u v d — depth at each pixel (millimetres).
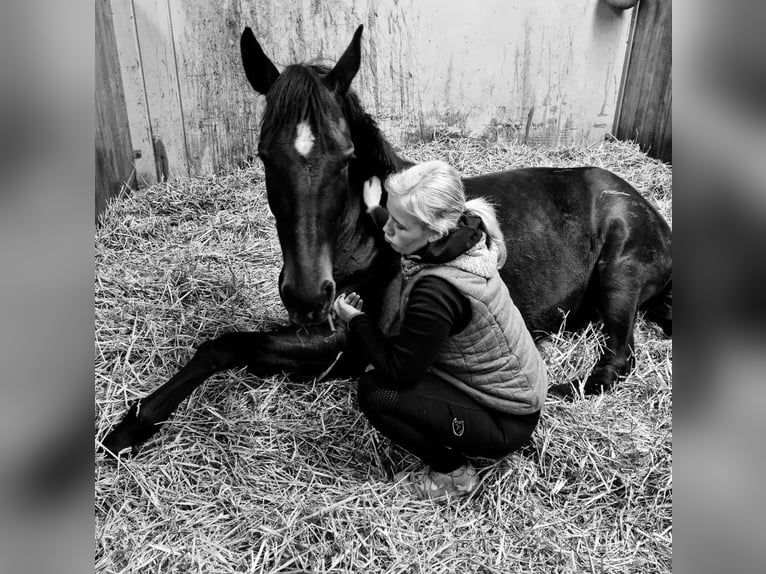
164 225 3686
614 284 2820
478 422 1921
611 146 4805
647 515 2000
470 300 1759
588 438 2227
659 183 4191
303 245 1948
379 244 2426
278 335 2408
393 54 4566
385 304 2521
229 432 2215
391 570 1791
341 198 2053
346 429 2275
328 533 1904
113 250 3424
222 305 2869
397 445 2199
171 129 4238
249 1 4211
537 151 4750
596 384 2590
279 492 2020
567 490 2092
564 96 4832
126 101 4020
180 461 2111
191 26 4086
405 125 4785
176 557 1803
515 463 2094
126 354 2547
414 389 1905
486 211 1905
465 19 4531
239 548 1856
